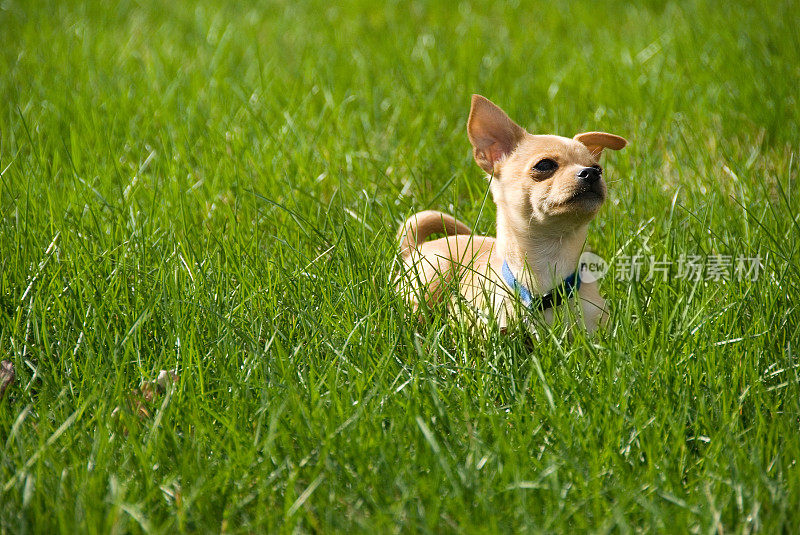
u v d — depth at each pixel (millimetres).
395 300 7355
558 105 12500
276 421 5598
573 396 6219
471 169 10727
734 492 5250
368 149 11352
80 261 7992
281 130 11734
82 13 19000
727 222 8719
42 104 12898
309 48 16078
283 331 7266
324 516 5203
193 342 6785
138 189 9781
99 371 6539
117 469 5578
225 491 5430
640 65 13891
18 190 9469
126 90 13375
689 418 6051
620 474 5488
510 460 5422
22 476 5352
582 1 18734
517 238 7457
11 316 7492
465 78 13703
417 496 5309
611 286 7672
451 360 6957
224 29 17844
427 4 19984
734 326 6965
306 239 8844
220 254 8336
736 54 13500
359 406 5945
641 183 9938
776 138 11109
